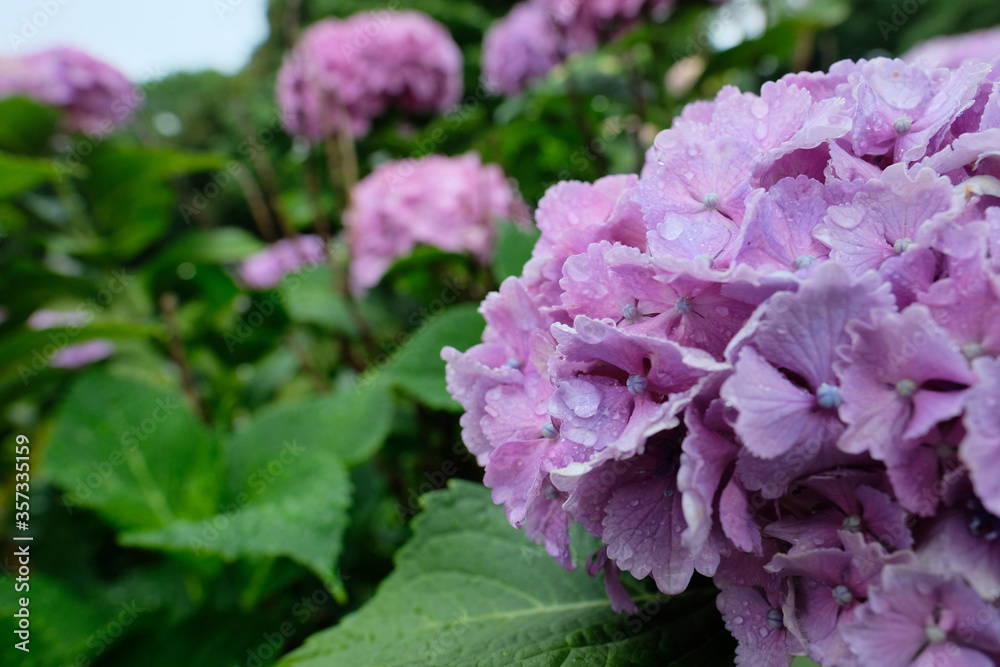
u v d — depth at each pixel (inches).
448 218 20.7
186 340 25.0
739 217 7.9
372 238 21.4
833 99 8.0
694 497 6.7
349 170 20.1
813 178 8.2
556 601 10.4
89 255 24.8
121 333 19.7
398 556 11.2
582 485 7.7
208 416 20.4
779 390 6.8
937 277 7.1
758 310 6.8
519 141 25.2
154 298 24.6
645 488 7.9
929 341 6.5
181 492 16.4
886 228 7.4
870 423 6.6
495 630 9.8
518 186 26.6
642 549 7.7
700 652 8.6
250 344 22.3
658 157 8.8
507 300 8.9
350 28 26.3
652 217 8.1
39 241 23.8
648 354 7.6
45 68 28.0
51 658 14.4
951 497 6.6
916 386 6.7
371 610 10.7
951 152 7.5
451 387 9.1
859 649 6.5
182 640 14.6
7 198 22.4
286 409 16.9
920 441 6.7
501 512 11.2
